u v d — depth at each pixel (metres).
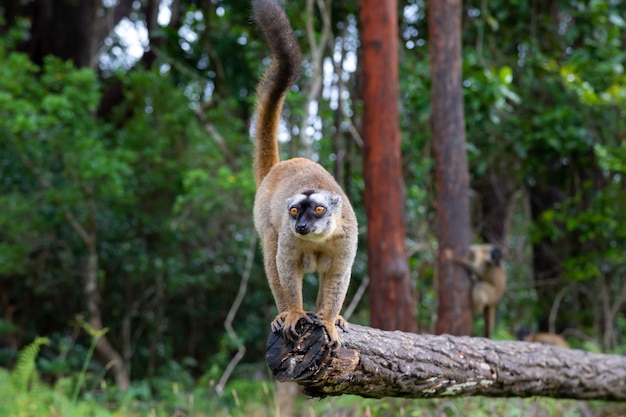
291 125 13.57
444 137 11.27
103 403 12.55
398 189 10.92
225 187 13.80
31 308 18.28
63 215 15.94
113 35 21.94
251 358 17.80
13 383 10.22
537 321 16.73
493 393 7.03
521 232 18.08
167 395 13.64
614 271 15.40
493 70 12.77
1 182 16.23
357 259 15.59
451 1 11.31
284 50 6.68
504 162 15.34
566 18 16.48
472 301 11.53
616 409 10.45
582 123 13.65
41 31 19.56
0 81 13.79
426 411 9.46
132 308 17.83
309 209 5.39
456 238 11.23
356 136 13.27
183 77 16.62
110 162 14.48
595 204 14.21
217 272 17.47
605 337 14.88
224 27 16.64
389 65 10.94
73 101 14.79
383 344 5.68
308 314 5.23
